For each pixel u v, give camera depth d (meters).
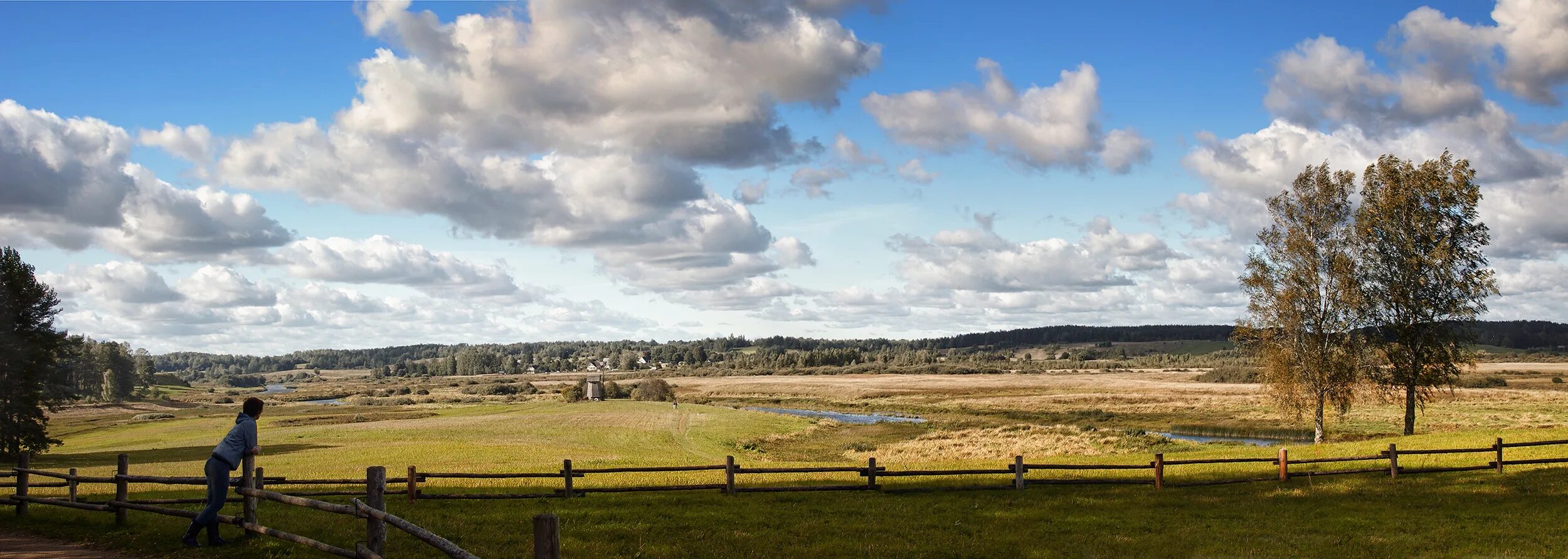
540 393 175.38
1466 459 28.27
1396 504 20.64
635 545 15.65
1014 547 15.74
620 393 143.50
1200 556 14.98
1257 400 103.81
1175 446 54.09
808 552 15.12
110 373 174.25
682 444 63.22
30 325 63.31
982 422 83.88
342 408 139.88
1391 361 45.62
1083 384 162.62
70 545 14.47
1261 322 48.06
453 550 8.52
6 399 59.44
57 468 48.91
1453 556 14.88
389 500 21.33
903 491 23.08
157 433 81.88
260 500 20.78
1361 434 62.62
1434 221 44.84
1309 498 21.72
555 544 6.89
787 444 66.12
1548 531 16.89
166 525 15.95
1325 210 46.84
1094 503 21.06
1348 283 45.00
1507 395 101.06
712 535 16.62
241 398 189.50
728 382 196.00
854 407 118.69
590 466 38.53
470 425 78.88
